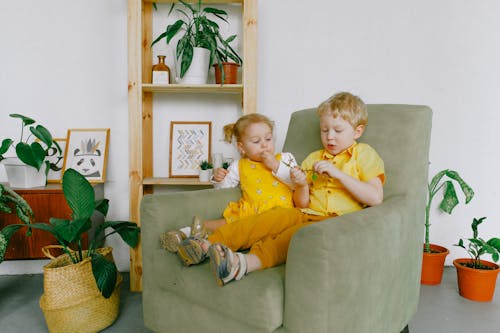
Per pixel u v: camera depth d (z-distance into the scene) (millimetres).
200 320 980
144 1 1786
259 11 1866
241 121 1364
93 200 1307
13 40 1842
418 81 1879
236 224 1092
